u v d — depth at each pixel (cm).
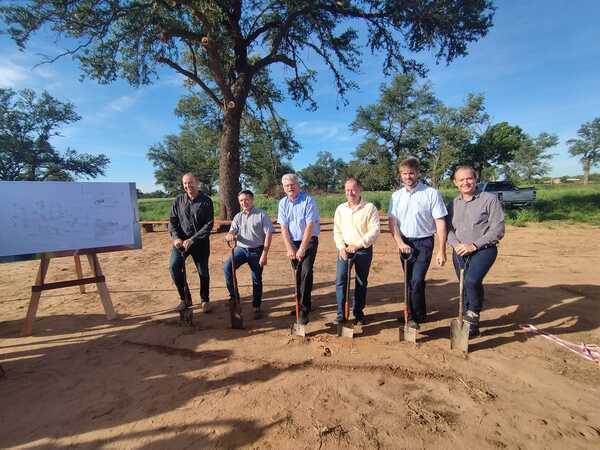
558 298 442
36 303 397
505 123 4250
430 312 416
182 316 405
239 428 217
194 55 1298
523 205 1723
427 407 233
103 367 306
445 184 4378
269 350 327
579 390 249
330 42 1384
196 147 3784
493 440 200
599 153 5741
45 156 4131
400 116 4544
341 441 203
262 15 1395
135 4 1045
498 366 286
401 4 1149
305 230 368
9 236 395
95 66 1112
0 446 209
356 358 306
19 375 296
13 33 966
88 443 209
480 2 1132
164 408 242
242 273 652
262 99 1602
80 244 428
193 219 418
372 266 683
